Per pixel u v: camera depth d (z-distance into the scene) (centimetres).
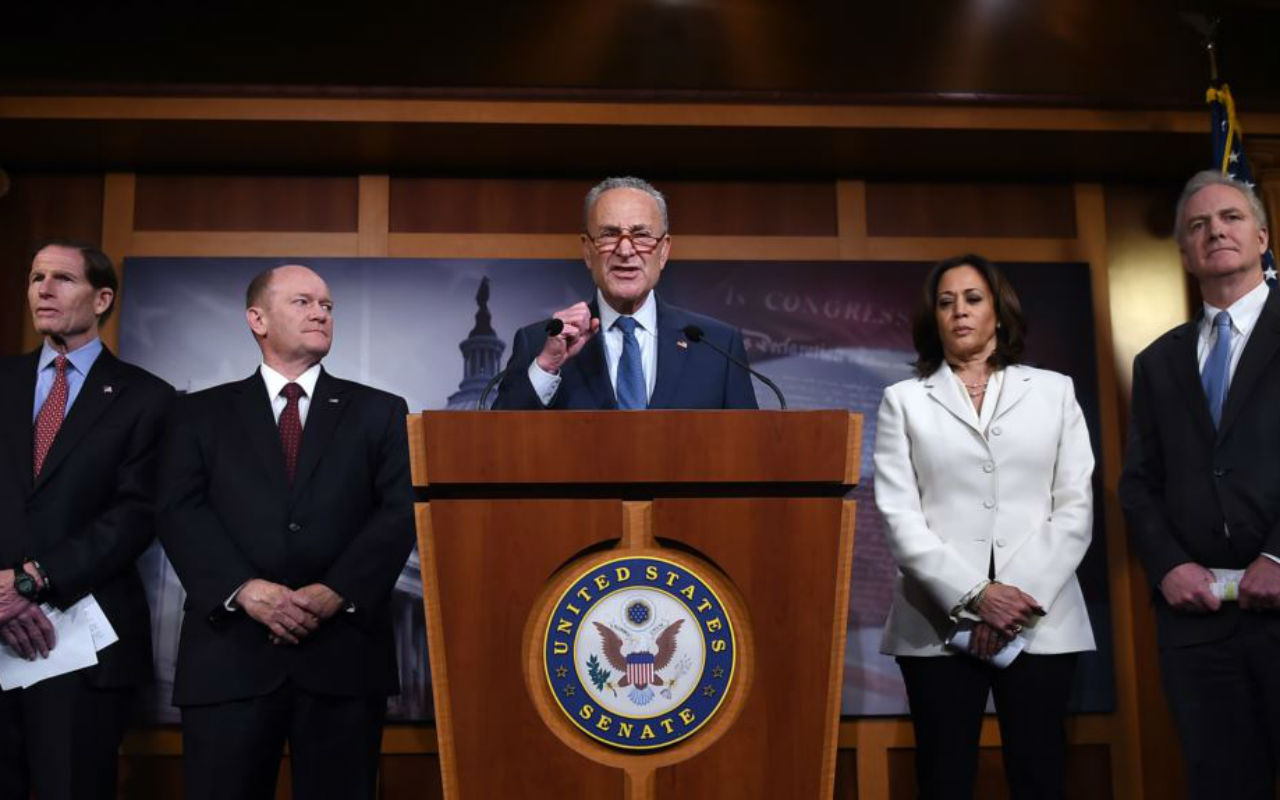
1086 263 388
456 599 167
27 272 374
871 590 364
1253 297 274
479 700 165
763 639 167
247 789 247
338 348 370
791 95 355
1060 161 381
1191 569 257
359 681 256
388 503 269
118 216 377
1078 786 361
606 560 167
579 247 382
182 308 371
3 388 287
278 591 251
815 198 388
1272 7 367
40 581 261
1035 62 362
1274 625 248
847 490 177
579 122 352
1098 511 373
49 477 275
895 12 364
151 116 346
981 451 273
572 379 238
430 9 356
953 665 261
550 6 358
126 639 272
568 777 163
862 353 379
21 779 268
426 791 350
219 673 249
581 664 165
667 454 169
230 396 277
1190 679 256
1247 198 278
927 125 357
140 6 352
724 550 168
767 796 164
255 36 351
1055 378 285
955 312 287
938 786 258
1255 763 249
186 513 261
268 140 361
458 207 382
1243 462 259
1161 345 285
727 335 247
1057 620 260
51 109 346
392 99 351
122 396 287
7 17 349
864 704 359
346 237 378
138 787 346
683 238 383
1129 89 362
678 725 165
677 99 354
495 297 376
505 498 171
